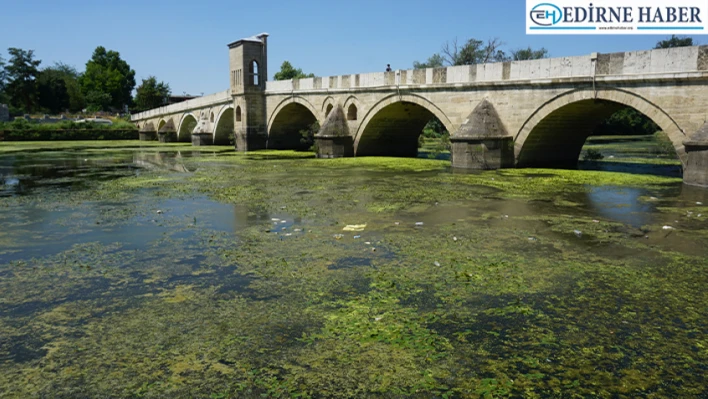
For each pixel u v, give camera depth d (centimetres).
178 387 514
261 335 627
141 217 1316
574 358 571
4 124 6141
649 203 1457
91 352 589
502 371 544
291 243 1042
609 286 790
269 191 1734
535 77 2170
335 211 1370
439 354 579
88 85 9969
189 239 1085
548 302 727
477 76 2392
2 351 594
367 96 3017
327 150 3136
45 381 528
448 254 957
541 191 1684
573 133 2395
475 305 717
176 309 709
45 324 666
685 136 1769
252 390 509
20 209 1447
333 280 819
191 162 2936
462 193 1653
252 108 3978
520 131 2281
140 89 8944
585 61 1997
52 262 931
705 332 633
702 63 1689
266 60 4009
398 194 1641
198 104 5219
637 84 1859
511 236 1091
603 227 1169
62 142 5884
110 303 734
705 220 1234
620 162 2694
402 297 746
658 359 568
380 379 528
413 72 2708
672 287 785
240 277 838
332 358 570
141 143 5622
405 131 3262
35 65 9638
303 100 3584
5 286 806
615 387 514
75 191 1786
